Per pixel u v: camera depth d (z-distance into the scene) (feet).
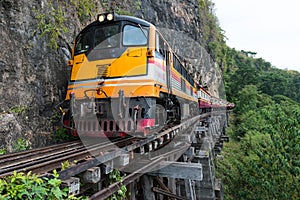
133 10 64.28
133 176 16.05
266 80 214.07
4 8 24.66
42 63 27.63
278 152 42.86
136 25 22.11
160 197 26.09
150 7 77.41
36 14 28.25
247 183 48.16
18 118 23.16
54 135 26.86
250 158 53.16
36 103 25.89
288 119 43.96
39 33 28.27
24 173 9.86
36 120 25.32
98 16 23.16
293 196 39.58
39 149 17.24
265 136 50.88
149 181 21.56
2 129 20.74
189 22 101.76
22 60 25.20
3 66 22.91
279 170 42.04
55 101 28.48
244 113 127.03
